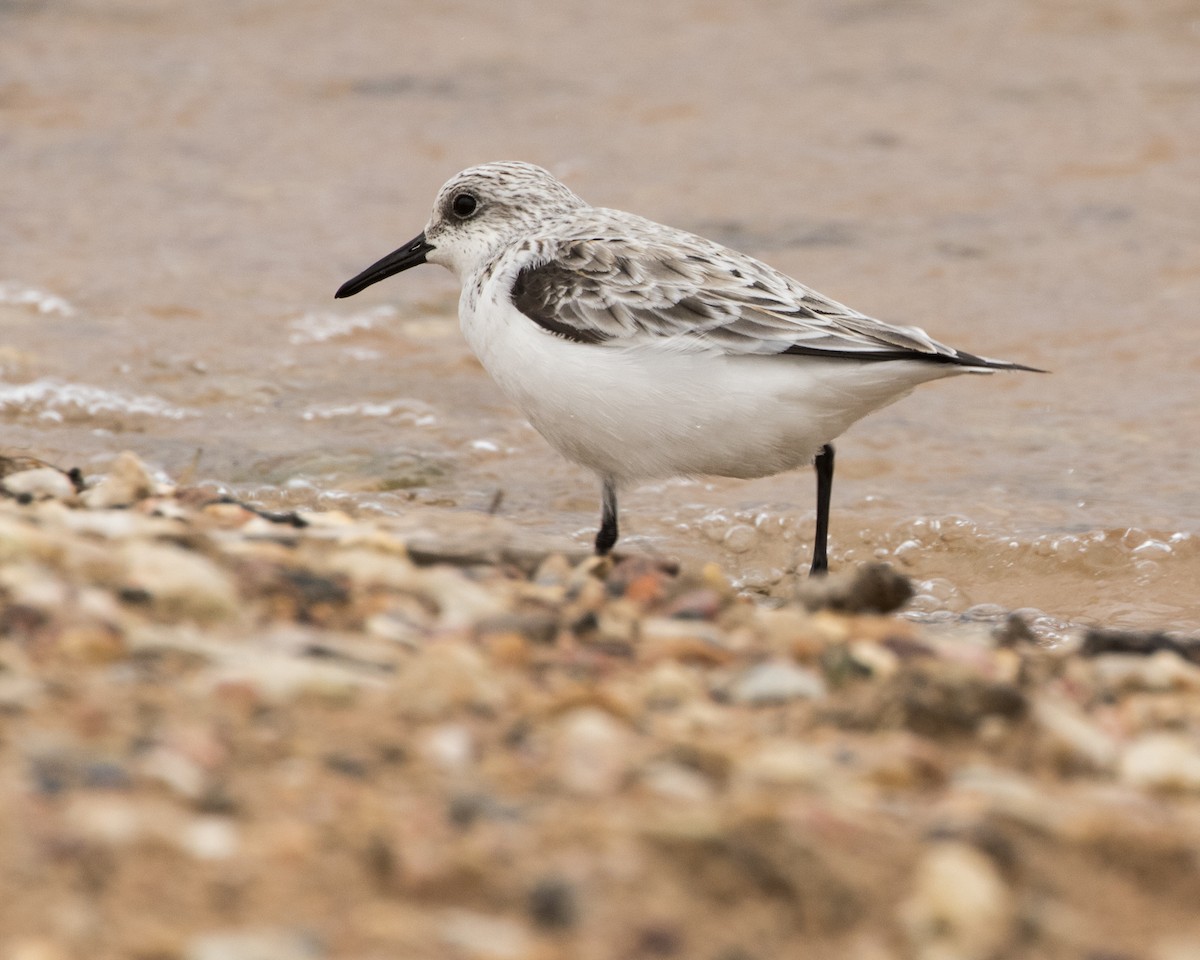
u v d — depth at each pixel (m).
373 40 29.02
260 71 27.20
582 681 7.37
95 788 5.68
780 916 5.30
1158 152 23.33
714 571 9.52
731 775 6.26
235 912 5.11
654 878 5.38
